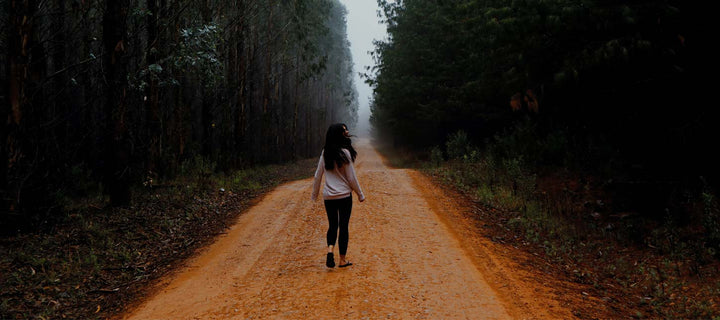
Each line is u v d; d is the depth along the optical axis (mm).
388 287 4258
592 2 7730
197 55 10594
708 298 4504
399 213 7820
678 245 5934
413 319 3539
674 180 7688
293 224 7480
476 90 16953
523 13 8828
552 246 6262
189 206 8781
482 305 3881
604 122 9914
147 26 10172
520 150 11875
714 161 7375
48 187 6750
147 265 5535
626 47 7320
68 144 10008
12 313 3881
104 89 9023
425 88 21844
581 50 8336
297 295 4109
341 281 4422
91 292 4566
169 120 13891
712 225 5773
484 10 12438
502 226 7277
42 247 5543
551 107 10664
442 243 5930
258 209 9227
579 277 5176
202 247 6297
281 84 30188
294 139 30359
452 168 14094
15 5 5965
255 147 24891
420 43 22156
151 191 9844
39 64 7098
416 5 23016
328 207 4777
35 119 6996
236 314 3754
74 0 9086
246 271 5035
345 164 4641
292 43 25016
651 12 7133
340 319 3533
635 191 7730
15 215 5895
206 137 16703
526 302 4023
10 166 5984
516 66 10930
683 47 7270
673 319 4055
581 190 8898
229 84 16938
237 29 17125
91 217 7188
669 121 8109
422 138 28453
